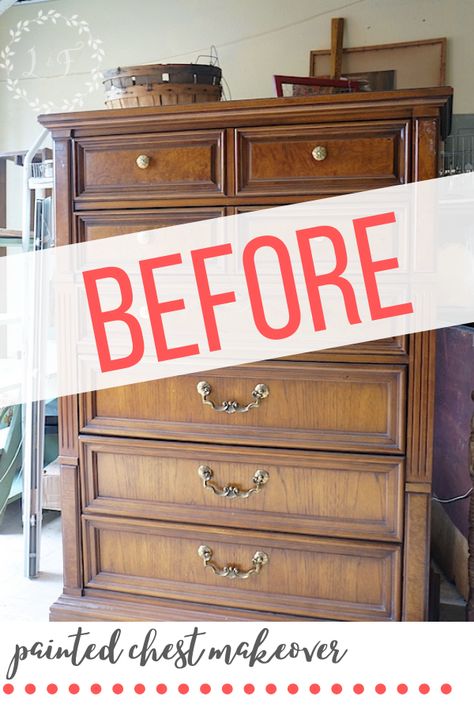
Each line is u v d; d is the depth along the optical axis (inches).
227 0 80.0
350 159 48.0
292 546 51.9
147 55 84.4
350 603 51.6
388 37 75.1
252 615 53.1
